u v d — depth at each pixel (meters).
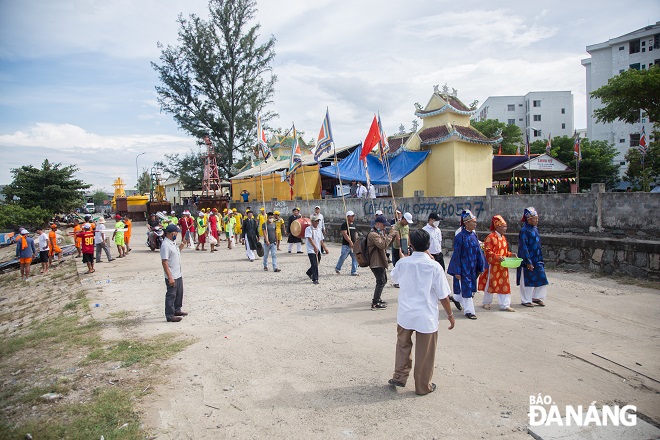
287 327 7.05
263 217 14.41
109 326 7.65
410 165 21.70
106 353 6.19
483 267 7.21
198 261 15.55
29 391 5.13
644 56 46.78
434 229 8.28
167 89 39.75
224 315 7.96
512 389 4.54
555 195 11.52
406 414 4.12
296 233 12.53
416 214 15.95
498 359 5.34
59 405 4.69
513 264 7.07
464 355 5.51
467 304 7.09
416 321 4.43
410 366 4.71
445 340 6.08
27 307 11.99
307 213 22.50
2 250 25.94
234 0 38.19
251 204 29.56
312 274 10.53
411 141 23.14
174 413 4.35
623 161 47.16
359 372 5.15
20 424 4.32
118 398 4.70
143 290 10.82
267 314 7.89
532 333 6.24
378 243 7.74
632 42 47.59
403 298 4.56
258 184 31.30
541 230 11.87
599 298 8.02
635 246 9.31
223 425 4.08
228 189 40.81
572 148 36.41
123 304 9.35
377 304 7.91
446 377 4.89
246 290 10.09
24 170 38.09
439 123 23.70
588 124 52.16
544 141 37.72
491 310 7.59
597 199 10.63
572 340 5.89
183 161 43.09
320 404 4.40
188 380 5.13
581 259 10.43
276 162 35.38
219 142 40.19
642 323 6.52
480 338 6.11
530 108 63.94
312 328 6.94
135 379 5.22
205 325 7.41
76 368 5.73
